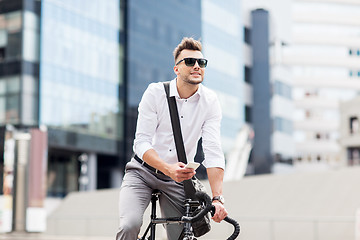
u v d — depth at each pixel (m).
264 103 56.91
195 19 49.12
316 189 18.92
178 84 3.44
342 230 14.90
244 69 57.03
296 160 69.69
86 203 25.66
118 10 41.69
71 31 37.69
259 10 58.00
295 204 18.83
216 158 3.44
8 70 35.50
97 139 38.81
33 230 21.12
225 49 53.00
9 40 35.81
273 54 59.53
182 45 3.37
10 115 35.03
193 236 3.19
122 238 3.36
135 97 41.75
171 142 3.52
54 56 36.47
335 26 71.00
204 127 3.54
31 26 35.66
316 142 69.94
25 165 21.06
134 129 41.41
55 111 36.09
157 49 44.47
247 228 16.28
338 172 18.97
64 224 21.44
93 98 38.81
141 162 3.52
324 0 70.75
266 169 55.94
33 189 21.16
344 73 71.19
